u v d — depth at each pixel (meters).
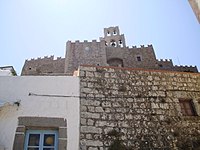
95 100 7.75
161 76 8.93
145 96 8.22
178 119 7.88
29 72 41.75
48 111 7.24
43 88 7.74
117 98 7.95
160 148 7.12
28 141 6.79
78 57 36.75
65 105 7.46
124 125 7.37
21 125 6.87
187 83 8.97
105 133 7.09
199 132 7.71
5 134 6.66
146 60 42.75
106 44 47.06
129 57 42.50
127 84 8.39
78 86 7.99
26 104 7.30
